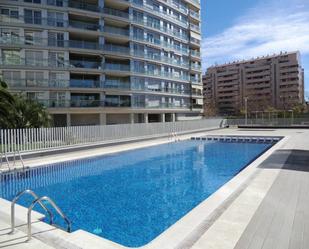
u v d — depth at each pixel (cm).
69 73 3809
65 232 519
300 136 2545
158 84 5034
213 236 472
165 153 1945
